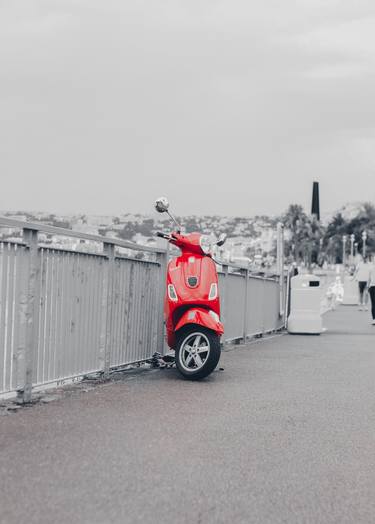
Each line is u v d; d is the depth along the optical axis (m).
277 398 7.97
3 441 5.98
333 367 10.38
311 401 7.86
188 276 8.95
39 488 5.04
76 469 5.41
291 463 5.72
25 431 6.28
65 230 7.52
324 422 6.95
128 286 9.14
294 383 8.94
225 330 12.62
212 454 5.86
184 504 4.83
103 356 8.58
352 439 6.40
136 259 9.32
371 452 6.04
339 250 142.50
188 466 5.57
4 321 6.76
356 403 7.81
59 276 7.58
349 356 11.73
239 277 13.45
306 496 5.10
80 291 8.02
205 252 9.03
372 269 20.92
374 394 8.32
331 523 4.58
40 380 7.39
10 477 5.21
